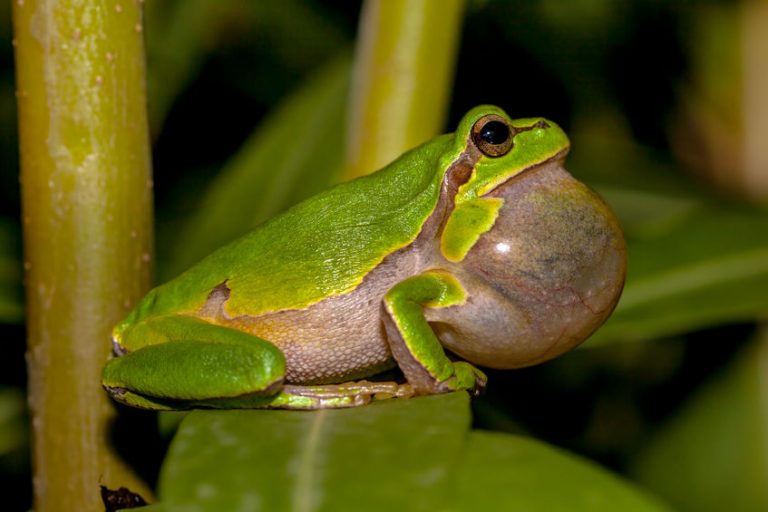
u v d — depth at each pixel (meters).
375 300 0.28
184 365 0.28
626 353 0.36
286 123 0.32
